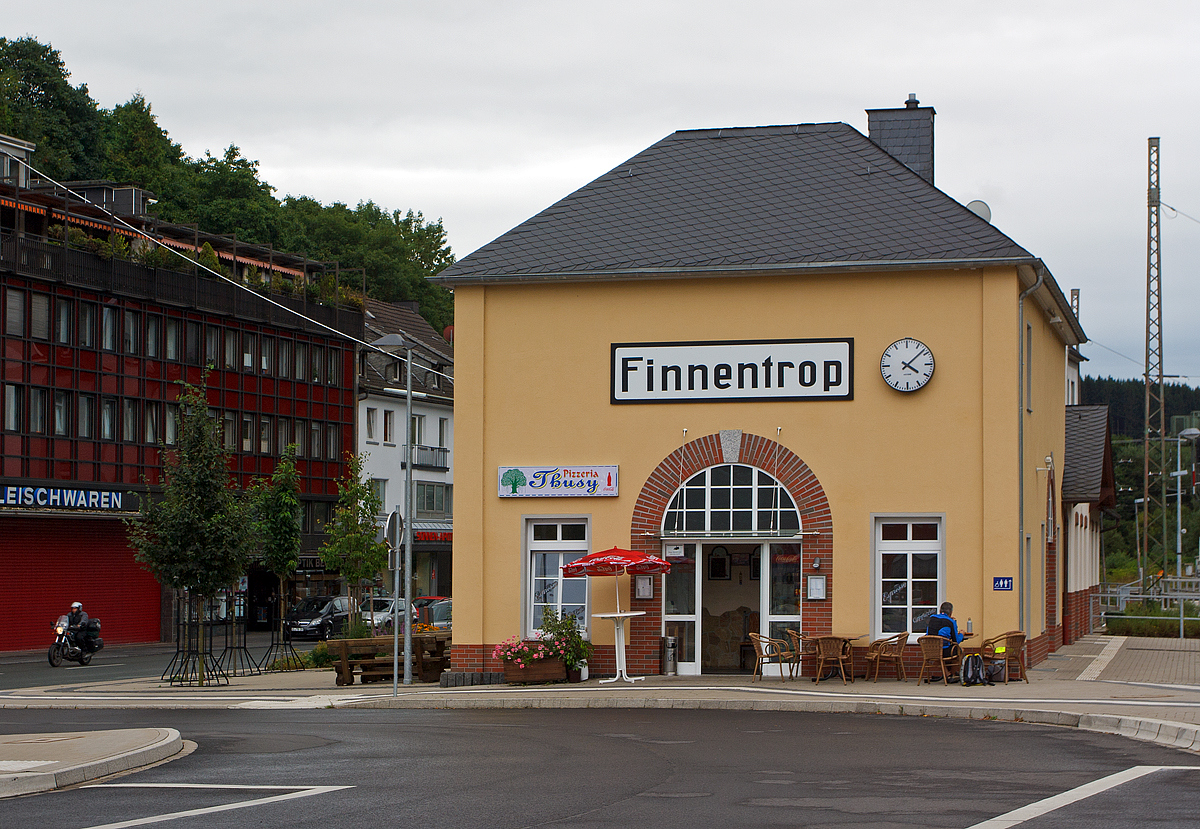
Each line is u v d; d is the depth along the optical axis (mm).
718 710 19203
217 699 22812
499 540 24516
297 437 56375
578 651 23375
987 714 17672
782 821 9398
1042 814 9609
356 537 39969
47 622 43844
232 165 76438
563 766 12680
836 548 23203
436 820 9555
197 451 27391
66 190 46594
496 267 24672
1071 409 36344
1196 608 40000
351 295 60281
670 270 23859
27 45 68938
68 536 44812
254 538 27922
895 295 23281
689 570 23922
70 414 44844
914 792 10812
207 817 9750
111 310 47031
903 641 22453
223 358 52344
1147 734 15344
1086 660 27219
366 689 24391
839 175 25078
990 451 22656
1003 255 22641
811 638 22375
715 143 26453
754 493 23656
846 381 23375
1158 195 60062
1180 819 9344
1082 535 37406
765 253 23734
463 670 24422
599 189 25953
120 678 31078
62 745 13852
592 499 24250
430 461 66250
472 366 24797
